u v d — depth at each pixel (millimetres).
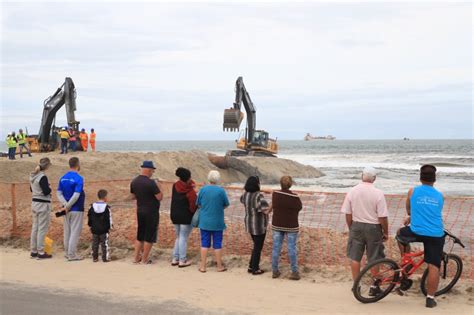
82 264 8734
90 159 27875
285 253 9398
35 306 6180
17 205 15000
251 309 6238
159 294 6840
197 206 8562
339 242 10406
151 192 8844
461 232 14180
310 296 6883
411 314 6098
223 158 34406
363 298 6547
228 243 10359
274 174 35188
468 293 7020
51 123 34312
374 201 6742
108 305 6281
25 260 9000
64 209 8898
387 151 111875
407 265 6660
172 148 175625
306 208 19031
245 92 41281
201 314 6000
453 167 53000
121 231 11195
